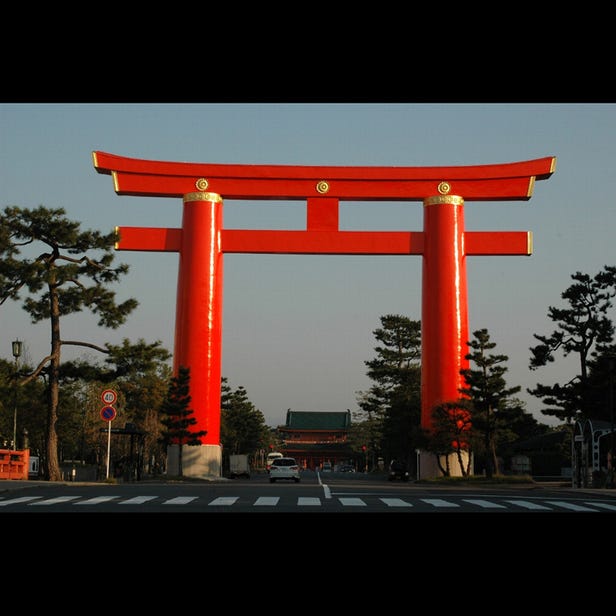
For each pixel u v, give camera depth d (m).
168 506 21.03
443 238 60.41
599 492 35.28
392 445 84.88
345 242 60.09
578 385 54.88
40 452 69.81
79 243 44.44
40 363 44.78
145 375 77.75
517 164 60.53
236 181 60.53
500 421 57.97
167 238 60.88
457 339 60.25
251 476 90.25
